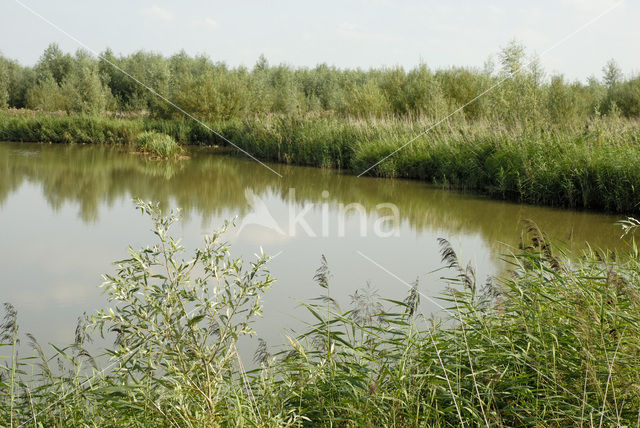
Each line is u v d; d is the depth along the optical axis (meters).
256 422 2.02
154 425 2.09
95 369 2.58
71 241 6.54
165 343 2.01
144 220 7.91
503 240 6.60
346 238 6.84
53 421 2.20
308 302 4.26
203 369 1.98
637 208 8.38
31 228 7.32
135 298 1.86
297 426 2.10
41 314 4.11
